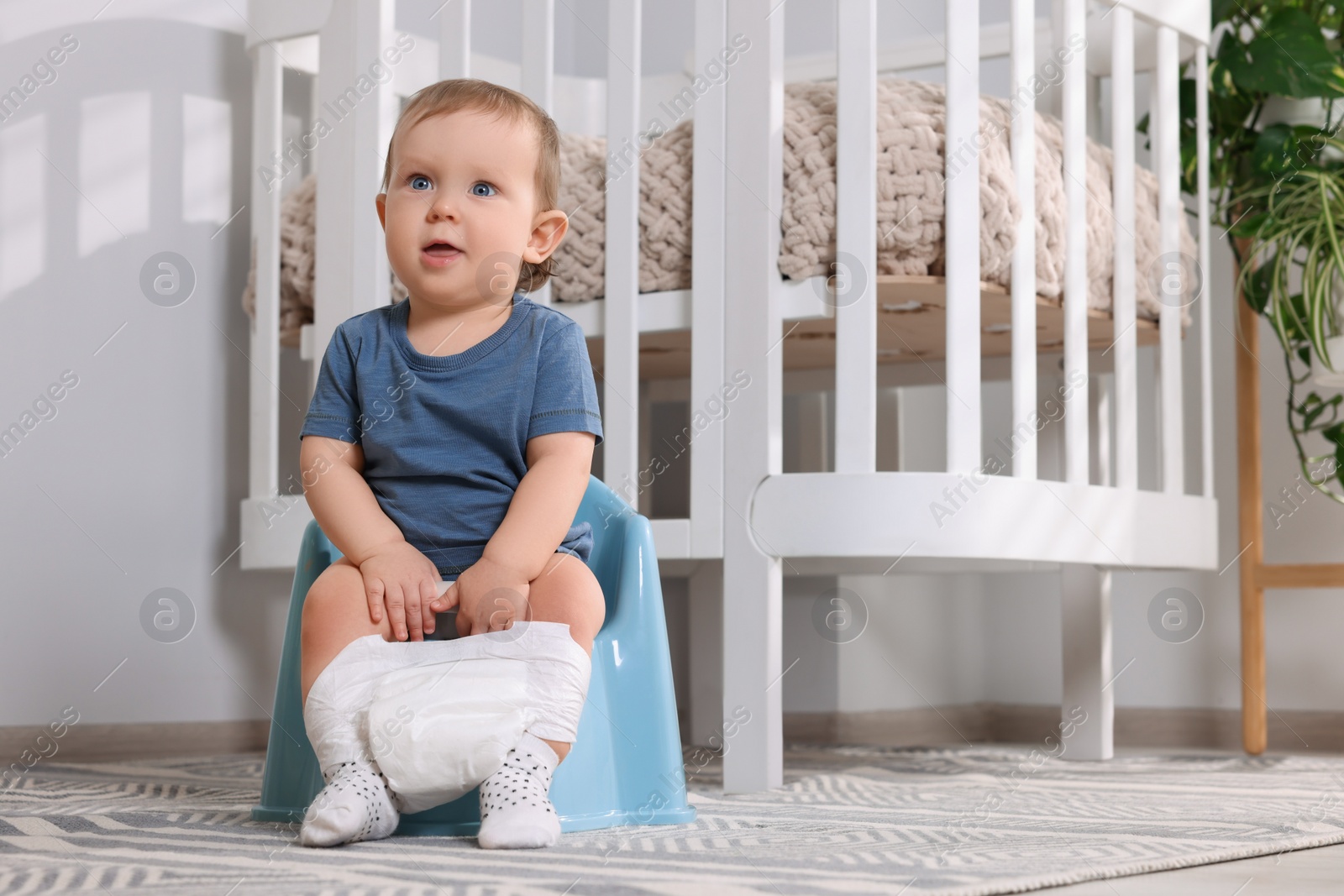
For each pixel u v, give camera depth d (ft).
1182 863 2.68
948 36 4.39
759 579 4.26
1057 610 7.34
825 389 6.45
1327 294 5.89
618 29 4.69
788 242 4.36
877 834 3.07
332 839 2.73
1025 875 2.41
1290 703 6.63
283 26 5.65
